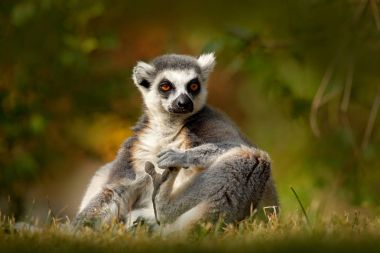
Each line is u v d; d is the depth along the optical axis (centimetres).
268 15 1631
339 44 1420
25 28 1527
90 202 945
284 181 1555
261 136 1766
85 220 926
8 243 746
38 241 756
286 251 659
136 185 958
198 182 891
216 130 983
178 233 823
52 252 704
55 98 1563
